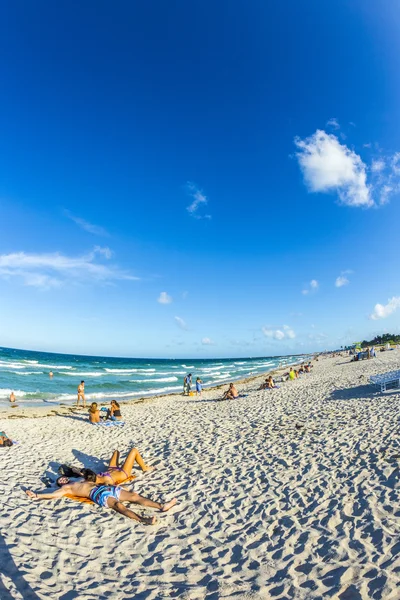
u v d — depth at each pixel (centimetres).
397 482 583
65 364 6688
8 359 6556
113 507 588
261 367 8188
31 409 1959
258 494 622
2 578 411
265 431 1045
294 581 390
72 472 722
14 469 823
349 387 1798
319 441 872
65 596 384
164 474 756
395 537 441
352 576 384
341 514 518
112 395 2844
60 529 534
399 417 982
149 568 437
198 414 1549
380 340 10112
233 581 401
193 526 535
